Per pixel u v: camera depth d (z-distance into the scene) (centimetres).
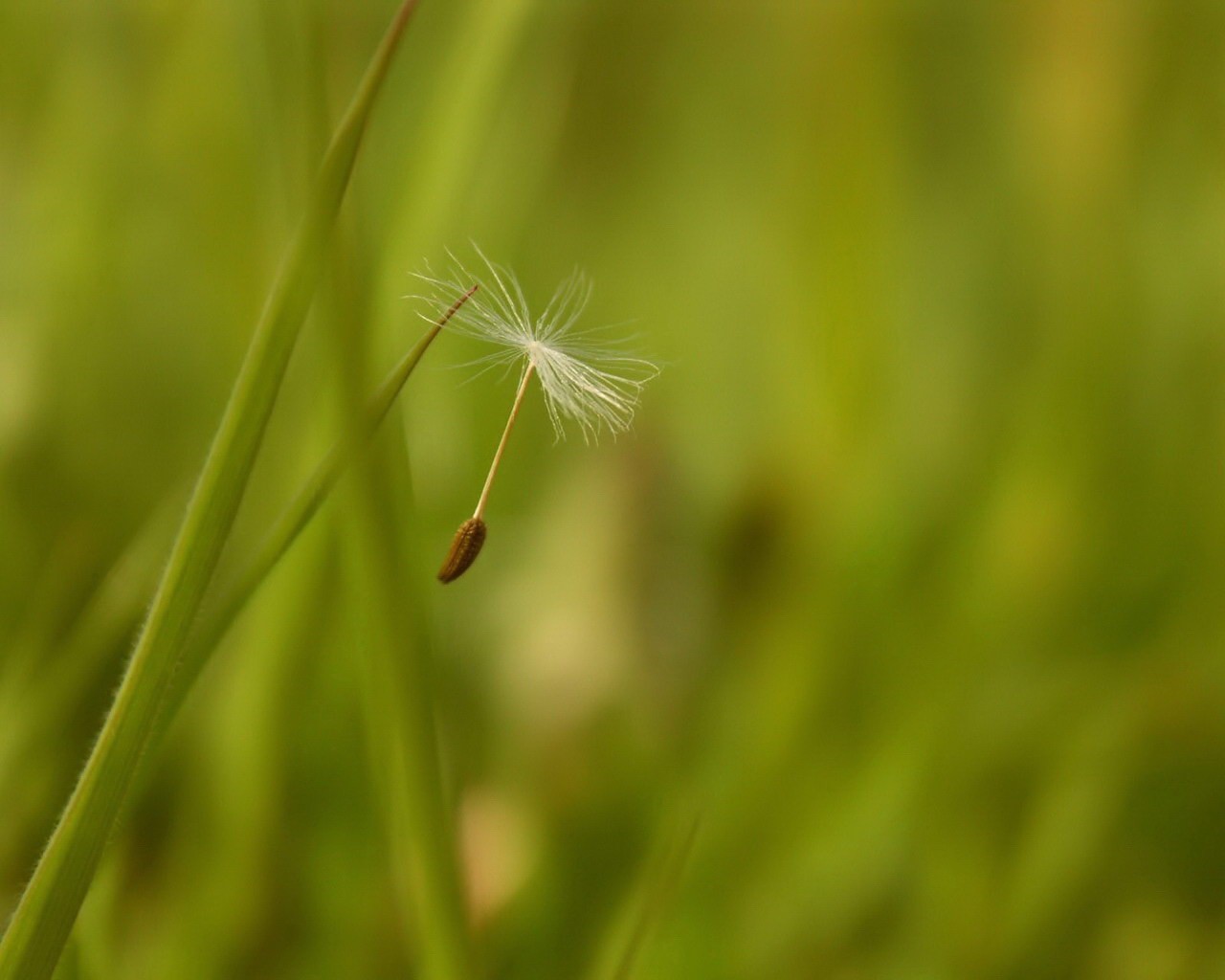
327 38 24
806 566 30
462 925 26
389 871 28
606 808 29
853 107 31
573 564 31
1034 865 29
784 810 29
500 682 30
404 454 25
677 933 28
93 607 30
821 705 30
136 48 33
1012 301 35
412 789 26
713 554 31
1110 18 32
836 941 29
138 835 29
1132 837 29
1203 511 31
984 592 30
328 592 29
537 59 34
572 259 44
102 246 34
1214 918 29
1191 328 35
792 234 32
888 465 31
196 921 28
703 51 47
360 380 24
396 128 31
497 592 31
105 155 34
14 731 28
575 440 33
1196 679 30
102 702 29
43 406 33
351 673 29
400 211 29
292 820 29
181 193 33
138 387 34
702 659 30
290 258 24
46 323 34
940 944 29
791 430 31
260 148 29
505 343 25
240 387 24
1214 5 32
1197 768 29
